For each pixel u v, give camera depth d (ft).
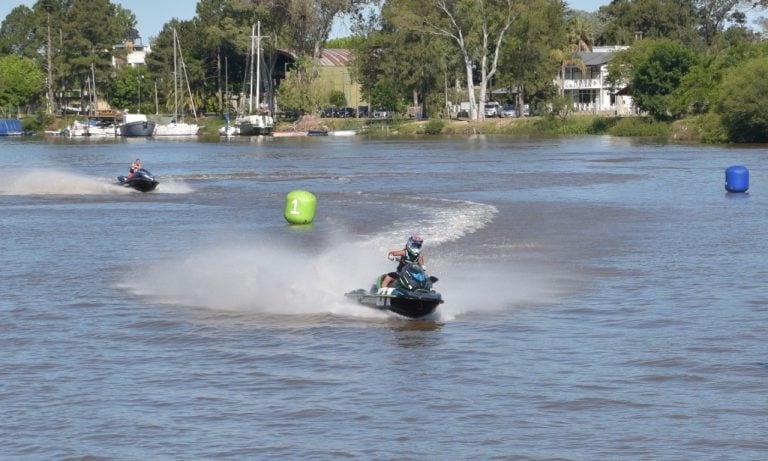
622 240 189.98
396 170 388.57
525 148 545.85
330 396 93.20
